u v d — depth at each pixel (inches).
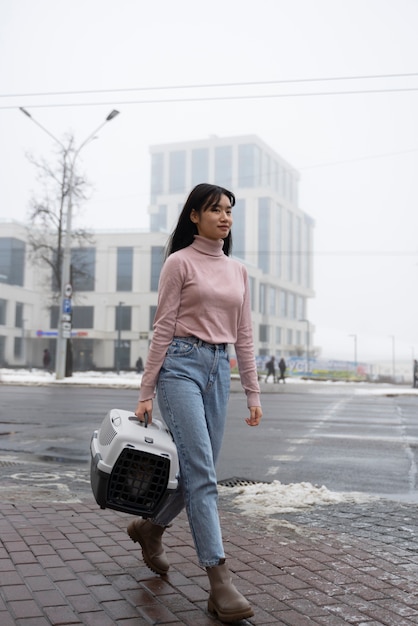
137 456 103.5
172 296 111.0
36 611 103.2
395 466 276.5
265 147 4699.8
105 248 2598.4
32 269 2605.8
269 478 247.3
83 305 2596.0
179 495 113.7
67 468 260.8
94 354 2581.2
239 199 4013.3
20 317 2527.1
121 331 2564.0
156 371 110.3
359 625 100.6
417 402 777.6
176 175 4753.9
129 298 2559.1
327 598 112.4
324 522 174.4
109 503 103.1
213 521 104.2
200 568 126.6
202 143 4680.1
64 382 1077.1
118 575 121.8
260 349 3479.3
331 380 1836.9
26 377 1288.1
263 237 3949.3
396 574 127.0
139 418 109.9
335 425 450.3
